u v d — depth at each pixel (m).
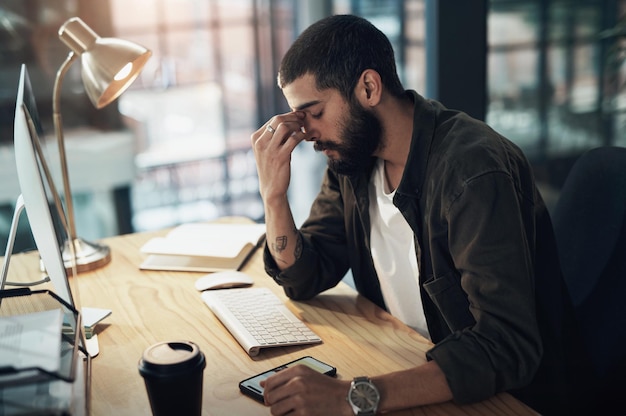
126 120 3.46
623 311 1.44
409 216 1.34
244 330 1.32
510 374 1.12
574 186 1.57
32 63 3.11
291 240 1.46
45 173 1.35
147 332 1.37
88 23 3.24
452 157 1.25
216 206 4.70
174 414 0.98
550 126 2.68
